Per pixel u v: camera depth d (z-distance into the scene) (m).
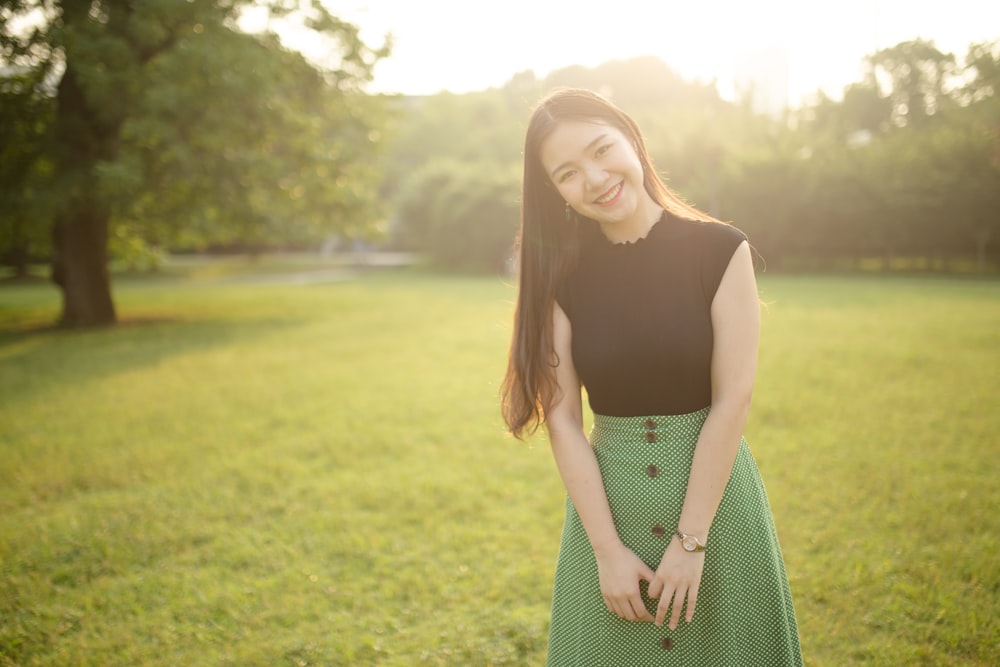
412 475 4.84
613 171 1.50
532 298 1.68
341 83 16.42
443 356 9.54
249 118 13.95
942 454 4.76
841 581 3.14
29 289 26.59
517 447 5.43
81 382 8.37
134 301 20.36
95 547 3.83
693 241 1.56
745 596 1.60
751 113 30.30
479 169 31.95
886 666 2.53
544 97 1.60
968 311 12.04
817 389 6.70
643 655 1.60
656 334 1.54
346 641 2.88
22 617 3.17
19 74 13.88
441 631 2.93
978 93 22.88
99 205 13.22
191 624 3.06
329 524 4.04
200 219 14.04
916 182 24.09
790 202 26.48
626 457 1.60
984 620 2.76
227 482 4.80
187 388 7.91
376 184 18.28
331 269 36.59
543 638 2.83
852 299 14.91
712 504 1.50
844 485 4.27
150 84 12.80
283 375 8.54
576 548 1.70
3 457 5.49
